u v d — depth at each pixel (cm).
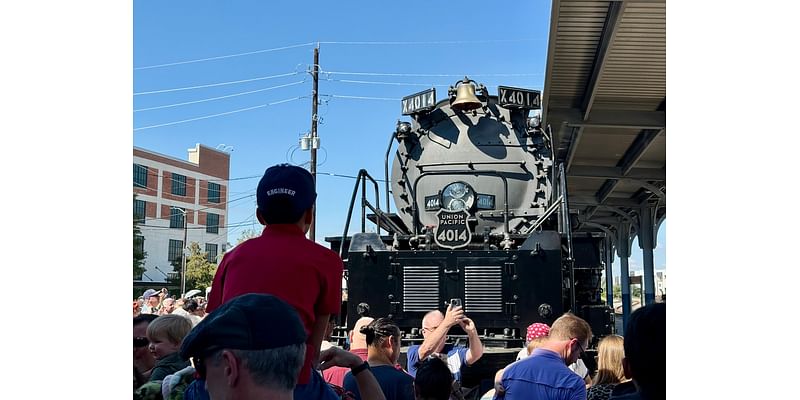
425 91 991
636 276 3938
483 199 927
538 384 448
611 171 2277
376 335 464
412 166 995
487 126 978
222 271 295
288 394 209
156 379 427
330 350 320
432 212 950
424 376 397
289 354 208
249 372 202
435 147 986
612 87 1492
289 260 280
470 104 946
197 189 5662
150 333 462
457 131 984
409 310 730
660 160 2164
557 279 705
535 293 706
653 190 2336
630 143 1964
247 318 205
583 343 482
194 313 1181
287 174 300
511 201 934
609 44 1178
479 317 717
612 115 1634
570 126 1692
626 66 1351
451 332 730
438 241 764
